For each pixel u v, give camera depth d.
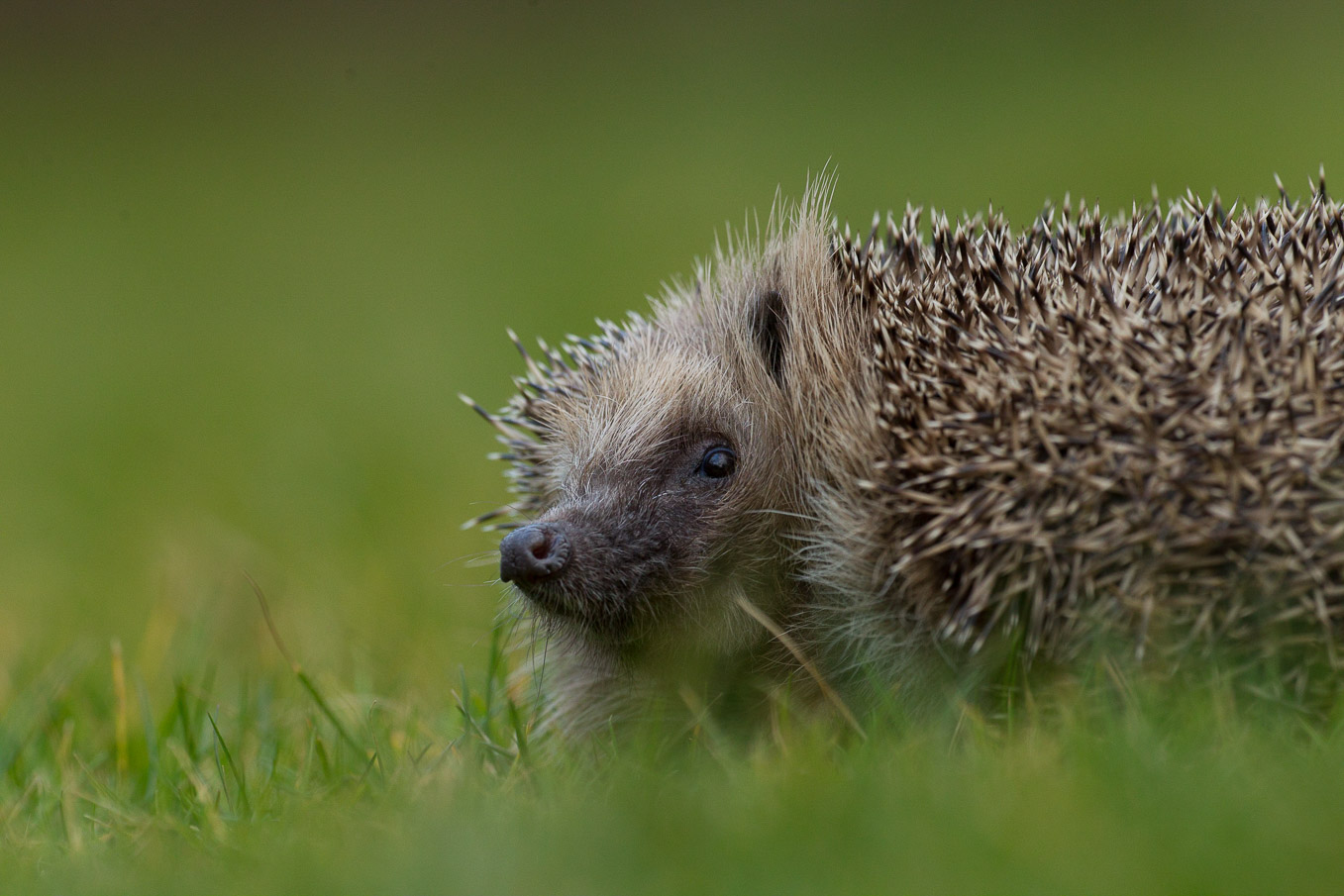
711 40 72.31
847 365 9.98
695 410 10.30
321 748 9.42
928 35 67.69
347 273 43.12
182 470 24.05
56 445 27.19
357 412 27.34
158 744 10.16
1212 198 10.28
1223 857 6.50
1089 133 46.34
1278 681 8.30
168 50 77.31
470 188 53.75
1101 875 6.50
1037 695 8.77
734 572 10.12
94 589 18.09
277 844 8.12
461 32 78.19
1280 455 8.15
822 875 6.75
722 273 11.23
